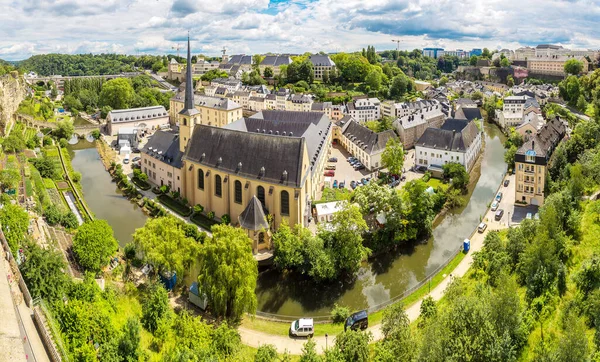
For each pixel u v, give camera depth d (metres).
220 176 155.00
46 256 81.00
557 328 85.06
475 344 73.00
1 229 93.00
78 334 70.44
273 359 80.25
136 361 70.69
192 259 107.50
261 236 136.38
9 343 58.69
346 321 100.31
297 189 138.62
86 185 196.25
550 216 104.00
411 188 147.88
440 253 140.50
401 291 121.50
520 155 164.88
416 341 80.81
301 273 123.62
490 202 177.50
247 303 97.50
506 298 80.88
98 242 103.94
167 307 88.81
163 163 183.38
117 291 97.25
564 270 94.69
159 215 159.62
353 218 124.62
